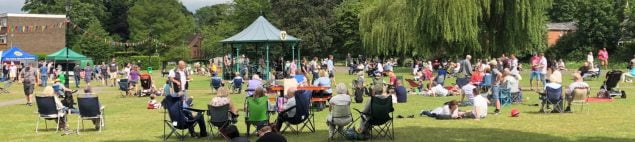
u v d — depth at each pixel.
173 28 93.50
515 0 38.25
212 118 13.30
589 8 73.50
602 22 72.88
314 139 13.52
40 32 88.94
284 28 82.19
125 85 28.84
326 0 83.94
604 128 14.66
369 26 59.12
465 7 39.53
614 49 73.38
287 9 82.94
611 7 72.56
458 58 43.38
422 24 41.19
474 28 39.62
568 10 100.31
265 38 41.72
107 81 45.22
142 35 90.88
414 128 15.10
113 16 118.38
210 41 95.12
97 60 85.50
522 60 67.00
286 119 14.05
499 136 13.52
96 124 15.71
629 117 16.94
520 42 39.16
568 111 18.52
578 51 73.44
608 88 23.72
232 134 9.19
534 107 20.25
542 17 39.12
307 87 20.28
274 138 7.95
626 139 12.92
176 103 13.38
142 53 90.19
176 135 13.89
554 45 77.12
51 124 16.92
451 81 37.41
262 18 44.06
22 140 13.78
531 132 14.10
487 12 38.97
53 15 90.38
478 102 16.95
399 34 53.75
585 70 36.62
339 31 83.19
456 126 15.41
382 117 13.03
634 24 70.50
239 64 43.16
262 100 13.63
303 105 13.95
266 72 42.06
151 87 28.56
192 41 117.38
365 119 13.20
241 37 42.34
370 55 65.25
